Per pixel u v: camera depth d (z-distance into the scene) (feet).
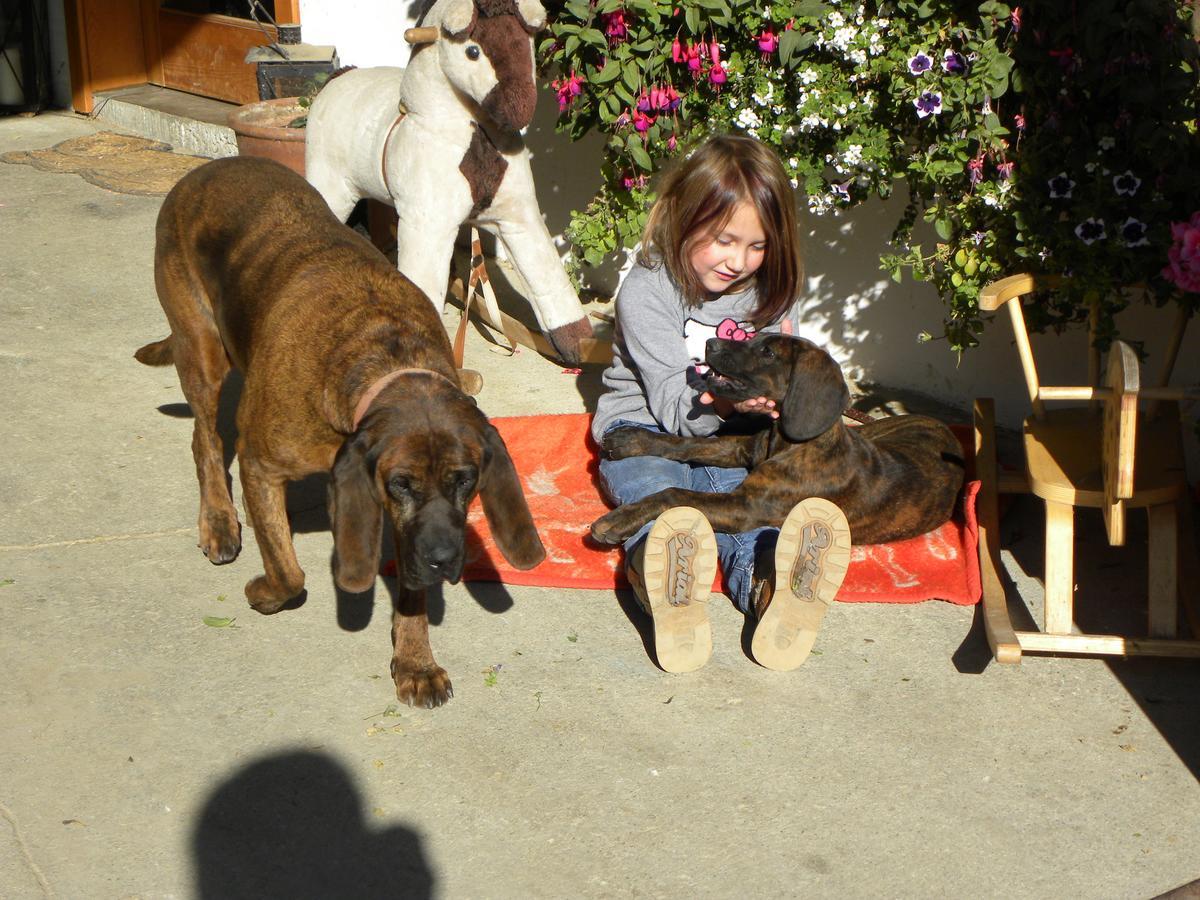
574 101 16.57
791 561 10.84
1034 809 9.78
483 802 9.66
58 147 27.12
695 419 12.67
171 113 27.76
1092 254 12.46
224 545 12.69
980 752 10.42
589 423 15.85
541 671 11.30
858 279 17.28
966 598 12.47
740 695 11.08
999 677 11.44
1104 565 13.32
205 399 12.76
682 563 10.81
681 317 13.12
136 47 30.14
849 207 15.44
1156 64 12.21
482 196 16.21
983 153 13.23
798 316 17.97
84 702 10.55
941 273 14.98
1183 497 12.52
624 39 15.47
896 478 13.15
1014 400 16.35
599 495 14.30
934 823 9.61
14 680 10.77
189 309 12.60
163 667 11.08
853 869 9.13
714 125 15.78
